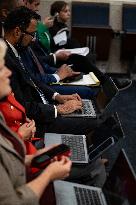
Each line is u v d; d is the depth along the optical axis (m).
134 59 4.34
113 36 4.28
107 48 4.21
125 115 3.55
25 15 2.31
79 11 4.37
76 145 1.94
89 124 2.24
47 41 3.50
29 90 2.32
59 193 1.56
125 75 4.61
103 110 2.35
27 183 1.27
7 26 2.29
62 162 1.36
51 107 2.26
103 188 1.63
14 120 1.85
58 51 3.41
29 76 2.48
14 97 2.01
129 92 4.09
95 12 4.39
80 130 2.22
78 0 4.43
